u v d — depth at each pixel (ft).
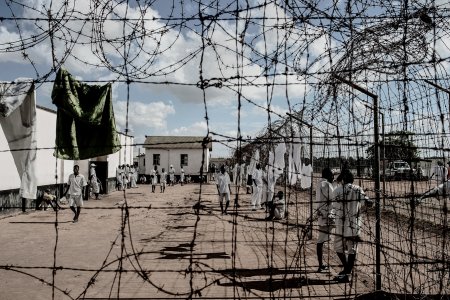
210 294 16.28
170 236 31.12
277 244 27.20
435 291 15.08
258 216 41.60
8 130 14.49
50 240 29.86
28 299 16.25
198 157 138.92
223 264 21.61
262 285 17.49
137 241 29.12
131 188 104.68
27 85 14.25
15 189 45.34
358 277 18.29
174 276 19.36
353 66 14.80
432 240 18.45
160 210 50.47
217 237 30.30
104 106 14.19
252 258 23.09
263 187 45.93
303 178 32.89
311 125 19.52
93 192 72.13
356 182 29.19
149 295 16.39
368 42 14.11
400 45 13.76
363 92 14.97
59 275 19.89
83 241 29.37
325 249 25.55
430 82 13.29
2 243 28.71
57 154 13.67
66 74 13.60
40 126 52.54
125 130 10.84
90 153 14.19
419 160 14.89
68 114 13.84
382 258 19.49
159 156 138.82
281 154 34.40
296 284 17.57
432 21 12.30
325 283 17.75
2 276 19.77
